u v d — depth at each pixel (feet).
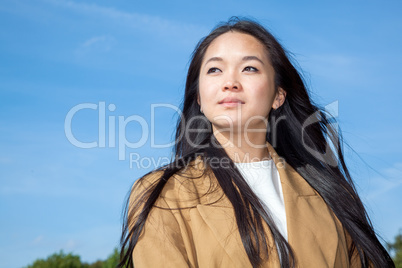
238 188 8.24
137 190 8.45
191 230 7.97
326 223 8.71
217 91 8.43
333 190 9.71
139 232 7.76
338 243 8.68
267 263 7.67
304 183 9.46
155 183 8.34
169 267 7.32
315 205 8.98
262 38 8.97
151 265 7.42
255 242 7.66
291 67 9.42
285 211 8.49
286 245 7.79
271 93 8.83
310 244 8.20
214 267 7.54
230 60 8.54
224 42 8.70
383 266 9.48
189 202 8.14
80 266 27.68
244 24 9.04
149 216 7.86
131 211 8.18
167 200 8.11
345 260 8.81
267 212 8.16
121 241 8.55
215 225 7.80
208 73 8.64
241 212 7.81
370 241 9.48
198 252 7.70
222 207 8.03
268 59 8.91
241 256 7.59
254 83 8.47
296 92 9.76
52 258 27.55
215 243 7.69
